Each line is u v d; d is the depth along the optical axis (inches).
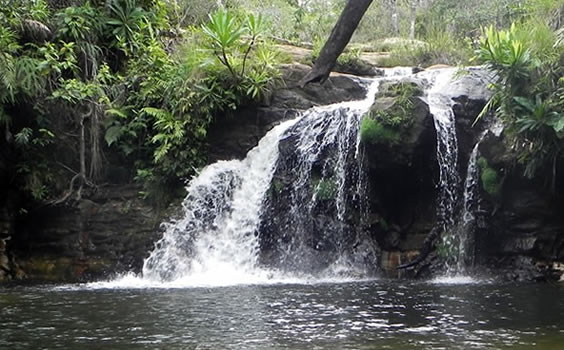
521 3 703.7
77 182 454.6
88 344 180.1
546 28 411.2
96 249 438.3
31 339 188.4
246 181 447.5
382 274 407.8
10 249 440.1
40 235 443.8
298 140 437.7
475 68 442.9
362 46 626.8
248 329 200.7
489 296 284.5
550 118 364.2
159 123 455.8
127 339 186.9
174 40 553.9
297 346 172.9
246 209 439.5
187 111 459.2
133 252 434.6
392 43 625.9
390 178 407.5
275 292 305.3
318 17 760.3
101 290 329.4
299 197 430.6
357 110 423.2
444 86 435.8
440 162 408.5
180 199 446.0
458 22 738.2
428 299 273.4
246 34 532.7
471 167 408.2
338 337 185.2
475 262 400.5
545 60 385.1
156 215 441.4
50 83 463.8
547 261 380.8
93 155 456.1
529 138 374.6
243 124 466.3
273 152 442.3
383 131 396.5
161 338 187.6
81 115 460.8
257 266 426.0
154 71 485.7
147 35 519.2
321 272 414.0
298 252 424.2
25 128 440.1
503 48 381.4
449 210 410.0
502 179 388.8
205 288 331.3
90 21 492.4
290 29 727.7
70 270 435.2
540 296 283.6
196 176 448.5
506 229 391.5
